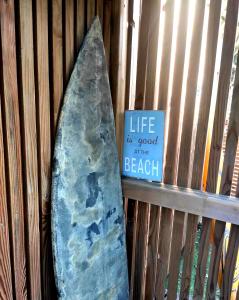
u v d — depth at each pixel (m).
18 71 0.85
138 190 1.27
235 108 1.03
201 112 1.10
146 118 1.21
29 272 0.99
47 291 1.09
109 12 1.22
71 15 1.02
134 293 1.46
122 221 1.33
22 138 0.90
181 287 1.29
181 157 1.18
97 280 1.19
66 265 1.04
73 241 1.07
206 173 1.19
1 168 0.84
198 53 1.07
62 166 1.02
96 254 1.18
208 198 1.09
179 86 1.14
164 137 1.18
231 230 1.11
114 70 1.26
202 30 1.05
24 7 0.84
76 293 1.08
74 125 1.05
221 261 1.17
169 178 1.23
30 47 0.87
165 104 1.18
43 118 0.96
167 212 1.26
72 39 1.04
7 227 0.89
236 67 1.01
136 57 1.26
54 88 0.99
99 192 1.18
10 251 0.91
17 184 0.90
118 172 1.29
